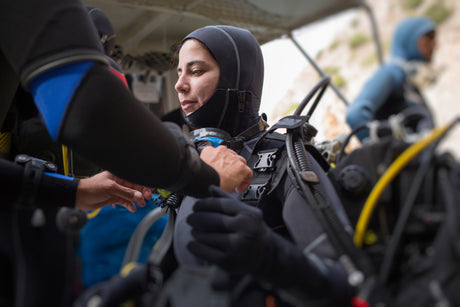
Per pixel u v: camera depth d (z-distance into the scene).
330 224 0.70
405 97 0.92
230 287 0.61
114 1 1.42
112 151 0.49
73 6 0.52
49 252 0.91
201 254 0.56
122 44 1.55
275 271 0.56
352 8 1.00
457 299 0.64
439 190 0.74
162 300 0.63
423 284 0.68
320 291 0.60
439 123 0.85
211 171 0.62
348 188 0.89
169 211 0.98
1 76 0.63
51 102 0.49
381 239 0.82
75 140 0.49
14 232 0.83
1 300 0.72
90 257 1.38
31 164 0.87
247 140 1.02
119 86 0.52
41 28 0.49
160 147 0.53
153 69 1.52
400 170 0.80
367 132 1.11
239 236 0.54
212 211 0.58
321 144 1.34
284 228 0.91
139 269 0.63
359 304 0.62
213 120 1.04
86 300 0.65
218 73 1.02
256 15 1.29
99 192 0.94
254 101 1.10
